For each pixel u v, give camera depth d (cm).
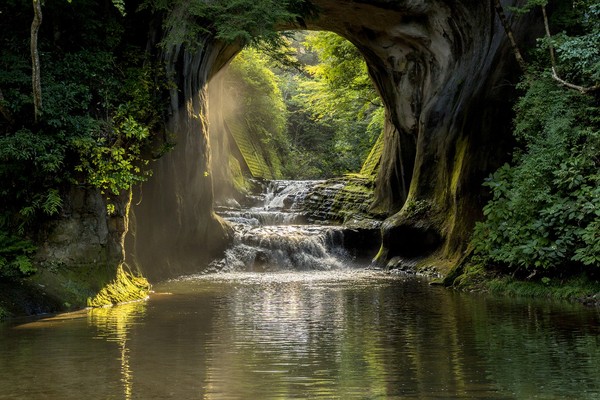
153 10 1374
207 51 1784
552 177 1341
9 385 605
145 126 1360
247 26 1419
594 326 936
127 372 658
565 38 1394
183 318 1023
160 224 1672
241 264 2030
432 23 1861
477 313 1077
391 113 2186
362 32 2045
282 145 4006
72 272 1177
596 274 1265
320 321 998
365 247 2264
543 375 643
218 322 981
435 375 646
